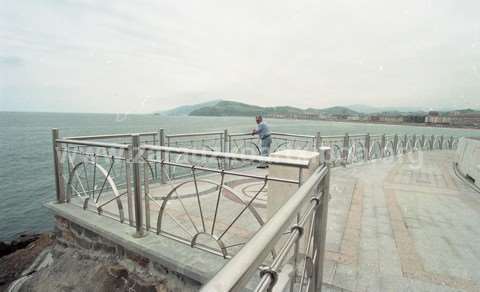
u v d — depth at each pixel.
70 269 3.26
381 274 2.23
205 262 2.29
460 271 2.29
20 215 11.77
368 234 3.05
